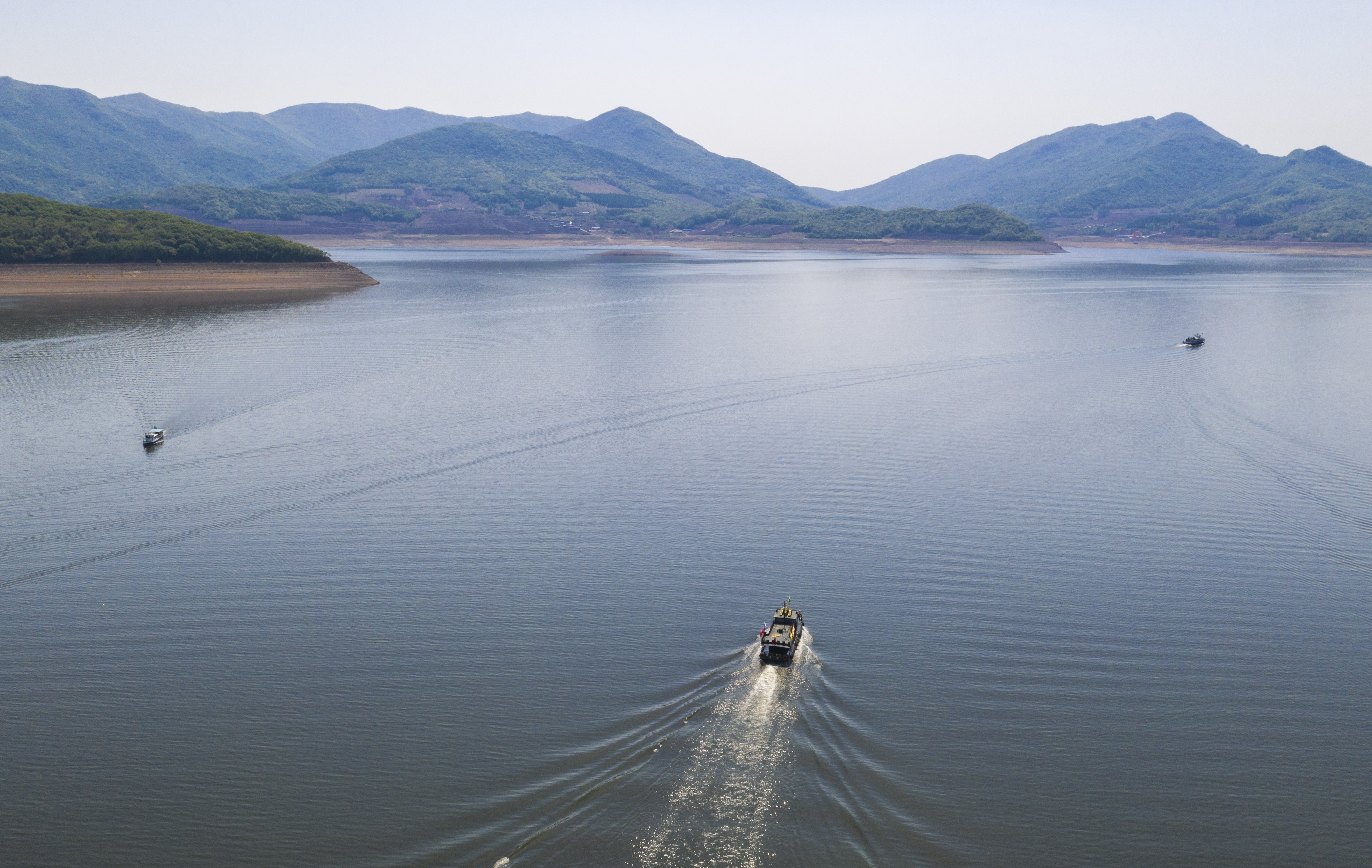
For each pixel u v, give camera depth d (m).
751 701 39.28
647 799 32.91
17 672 42.88
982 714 39.00
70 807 33.50
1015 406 95.75
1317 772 35.69
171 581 52.72
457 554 56.41
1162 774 35.38
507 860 30.05
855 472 72.44
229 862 30.64
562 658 43.66
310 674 42.47
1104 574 53.59
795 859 29.92
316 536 59.41
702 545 57.69
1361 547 57.78
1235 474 72.25
